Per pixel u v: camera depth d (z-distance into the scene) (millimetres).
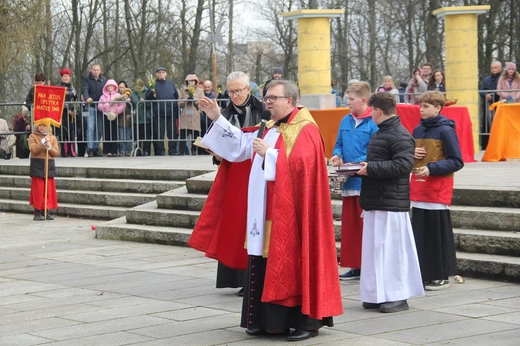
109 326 6191
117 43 35375
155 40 35469
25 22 24312
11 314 6703
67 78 17141
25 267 9039
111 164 14703
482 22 28484
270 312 5648
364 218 6574
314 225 5637
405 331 5844
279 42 36844
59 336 5918
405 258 6508
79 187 14047
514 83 15375
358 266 7617
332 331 5891
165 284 7848
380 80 37656
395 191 6449
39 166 13156
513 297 6914
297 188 5633
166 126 16891
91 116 16938
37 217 13250
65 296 7387
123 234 10820
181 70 35500
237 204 6410
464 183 9477
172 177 13227
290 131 5711
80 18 34469
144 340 5750
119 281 8047
